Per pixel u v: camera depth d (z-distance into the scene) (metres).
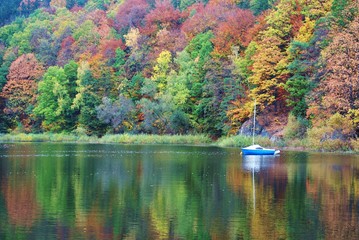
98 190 46.78
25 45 175.62
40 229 34.16
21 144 113.56
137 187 48.34
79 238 32.44
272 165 65.19
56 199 42.78
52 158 74.94
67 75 144.12
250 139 101.31
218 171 59.22
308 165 65.12
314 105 90.50
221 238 32.59
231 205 40.75
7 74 156.50
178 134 122.56
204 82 121.00
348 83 83.88
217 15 145.50
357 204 41.00
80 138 128.88
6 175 55.78
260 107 107.31
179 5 184.62
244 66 114.31
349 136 86.06
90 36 169.88
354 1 97.50
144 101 125.44
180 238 32.56
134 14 176.00
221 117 114.06
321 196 44.03
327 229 34.31
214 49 125.31
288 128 97.06
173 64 133.50
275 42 106.56
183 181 51.91
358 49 85.81
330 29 96.38
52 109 142.38
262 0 140.88
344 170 59.75
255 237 32.72
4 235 32.88
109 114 129.88
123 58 145.88
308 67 97.62
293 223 35.66
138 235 33.06
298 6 111.56
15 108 150.12
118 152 87.38
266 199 42.88
